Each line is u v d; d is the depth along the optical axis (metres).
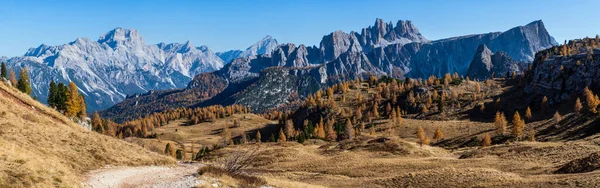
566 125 154.75
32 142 35.75
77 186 24.89
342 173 72.12
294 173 71.62
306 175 69.00
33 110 57.12
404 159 83.31
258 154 103.81
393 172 68.62
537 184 37.94
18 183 20.86
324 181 61.44
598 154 45.62
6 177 20.73
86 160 37.00
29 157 25.42
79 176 29.62
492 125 195.25
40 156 28.84
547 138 147.38
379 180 54.88
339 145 120.00
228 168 36.88
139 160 45.22
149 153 53.44
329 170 75.62
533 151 72.69
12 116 42.72
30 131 38.84
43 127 43.03
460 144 167.75
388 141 107.88
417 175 51.84
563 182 36.62
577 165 46.09
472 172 48.56
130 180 30.88
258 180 35.88
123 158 43.22
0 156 23.42
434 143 179.88
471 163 69.00
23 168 22.75
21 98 59.50
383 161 80.69
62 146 38.53
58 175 24.59
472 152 86.94
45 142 37.31
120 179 30.95
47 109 62.84
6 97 53.81
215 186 30.02
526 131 171.25
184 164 52.75
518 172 54.94
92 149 41.53
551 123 171.50
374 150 103.31
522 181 40.72
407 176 52.72
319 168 79.56
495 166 62.50
